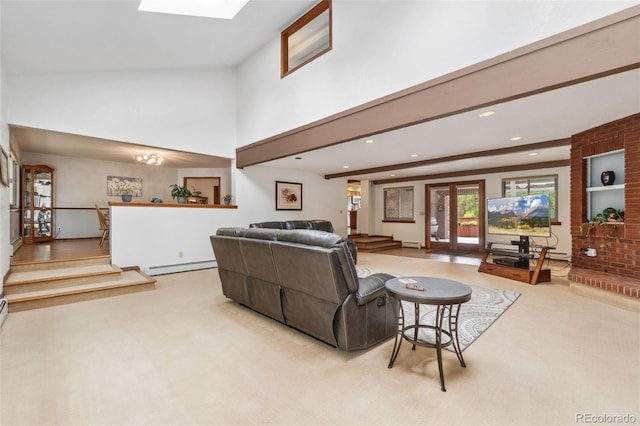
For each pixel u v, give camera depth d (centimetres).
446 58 304
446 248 864
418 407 173
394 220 963
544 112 333
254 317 322
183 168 888
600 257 390
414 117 330
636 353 233
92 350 245
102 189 784
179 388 193
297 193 764
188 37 450
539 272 455
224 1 408
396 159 612
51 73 447
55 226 729
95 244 646
